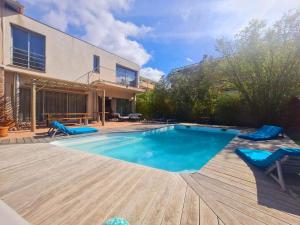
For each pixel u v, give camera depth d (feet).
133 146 28.50
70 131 27.37
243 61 40.68
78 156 15.98
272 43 36.60
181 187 10.11
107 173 12.07
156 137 36.06
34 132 28.25
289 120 37.47
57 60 38.68
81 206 8.11
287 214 7.70
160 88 60.49
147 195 9.15
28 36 33.99
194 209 7.96
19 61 32.65
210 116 50.47
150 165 20.38
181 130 43.60
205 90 51.93
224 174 12.18
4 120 29.84
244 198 9.00
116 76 56.90
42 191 9.47
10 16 30.86
